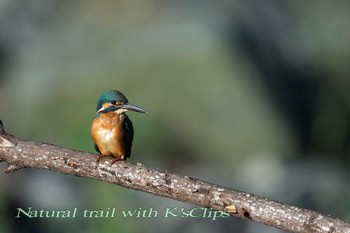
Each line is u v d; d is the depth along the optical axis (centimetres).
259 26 1850
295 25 1862
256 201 502
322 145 1764
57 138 1695
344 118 1788
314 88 1822
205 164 1714
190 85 1747
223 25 1820
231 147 1727
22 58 1861
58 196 1536
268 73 1812
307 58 1841
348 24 1841
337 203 1611
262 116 1758
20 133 1731
